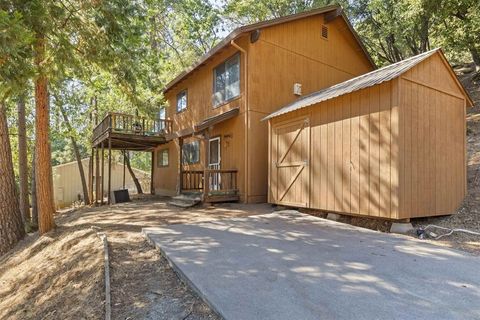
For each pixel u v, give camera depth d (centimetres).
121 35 650
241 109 964
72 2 618
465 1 1168
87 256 457
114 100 1485
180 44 1903
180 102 1405
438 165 596
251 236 506
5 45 356
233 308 256
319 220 649
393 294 282
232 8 1816
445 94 627
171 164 1477
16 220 851
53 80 630
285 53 1024
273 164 834
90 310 299
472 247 447
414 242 466
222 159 1069
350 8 1878
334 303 265
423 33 1591
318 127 688
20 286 501
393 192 524
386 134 540
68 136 1602
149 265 389
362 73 1303
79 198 2080
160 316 265
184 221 657
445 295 280
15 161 1553
